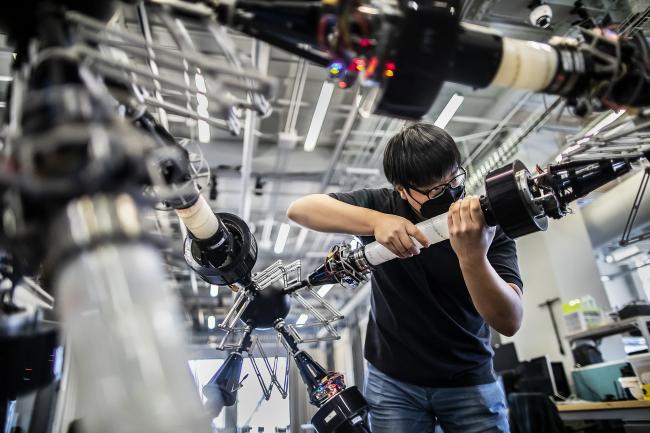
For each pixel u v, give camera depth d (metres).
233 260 0.81
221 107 0.44
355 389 0.90
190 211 0.67
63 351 0.66
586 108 0.49
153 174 0.39
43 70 0.35
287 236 5.90
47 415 0.63
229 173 4.85
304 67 3.38
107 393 0.25
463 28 0.45
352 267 0.90
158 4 0.45
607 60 0.47
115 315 0.27
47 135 0.30
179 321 0.30
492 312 0.91
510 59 0.45
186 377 0.27
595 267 4.95
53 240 0.30
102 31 0.43
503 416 1.18
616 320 3.62
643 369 2.85
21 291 0.58
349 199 1.21
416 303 1.17
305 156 4.70
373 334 1.28
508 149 4.00
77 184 0.30
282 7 0.44
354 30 0.43
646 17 2.42
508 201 0.61
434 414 1.20
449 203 1.01
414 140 1.02
